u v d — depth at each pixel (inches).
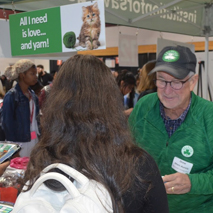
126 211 29.6
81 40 63.9
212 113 49.4
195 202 52.4
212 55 166.9
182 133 50.7
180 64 48.4
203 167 50.0
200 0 127.2
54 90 31.4
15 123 101.6
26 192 28.7
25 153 102.7
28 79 103.6
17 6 78.7
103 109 30.0
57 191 27.5
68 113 29.5
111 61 272.7
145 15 104.2
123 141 30.0
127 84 121.5
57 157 28.7
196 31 138.3
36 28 68.9
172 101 49.1
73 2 84.3
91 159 28.1
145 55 264.5
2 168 52.9
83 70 30.8
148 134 54.3
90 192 26.5
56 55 82.5
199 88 170.2
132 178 29.0
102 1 61.0
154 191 30.8
